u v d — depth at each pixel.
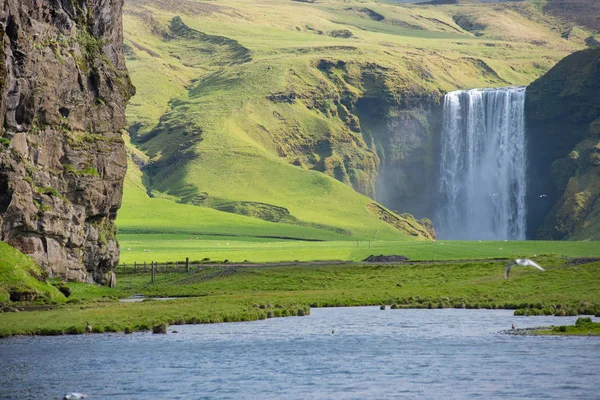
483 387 82.69
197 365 95.81
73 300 161.75
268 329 127.88
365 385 84.44
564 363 93.56
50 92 181.88
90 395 80.94
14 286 153.12
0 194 162.50
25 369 93.62
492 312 150.75
